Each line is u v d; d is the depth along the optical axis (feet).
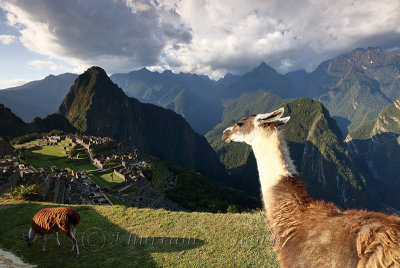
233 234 28.45
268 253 23.70
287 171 10.02
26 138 357.00
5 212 41.14
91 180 175.52
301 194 9.45
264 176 10.53
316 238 7.70
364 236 6.84
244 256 23.53
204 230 30.40
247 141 11.80
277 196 9.70
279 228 9.23
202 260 23.73
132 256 25.58
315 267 7.31
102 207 44.19
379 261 6.31
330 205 8.77
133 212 39.58
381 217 7.38
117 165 246.47
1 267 20.22
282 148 10.50
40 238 30.32
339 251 7.00
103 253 26.43
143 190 203.10
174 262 23.84
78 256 25.50
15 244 28.71
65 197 126.00
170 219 35.29
